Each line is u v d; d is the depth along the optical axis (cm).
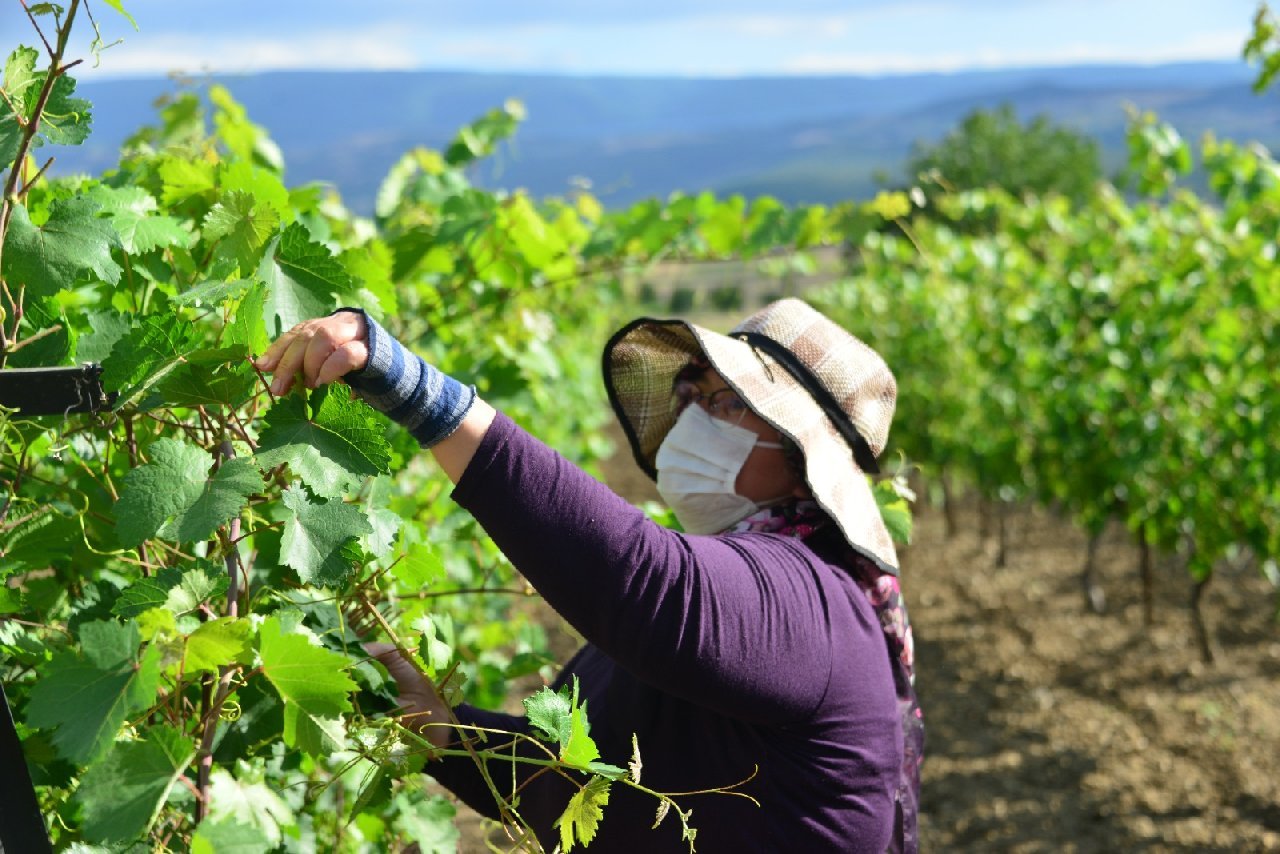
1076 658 610
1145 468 605
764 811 141
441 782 163
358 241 253
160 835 124
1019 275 790
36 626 127
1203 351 596
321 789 125
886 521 187
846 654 141
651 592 123
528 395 261
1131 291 629
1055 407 666
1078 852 425
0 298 122
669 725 145
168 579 105
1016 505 965
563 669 178
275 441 107
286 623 121
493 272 252
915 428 874
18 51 110
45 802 125
